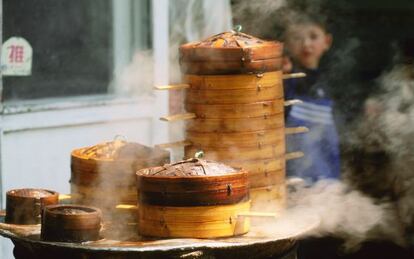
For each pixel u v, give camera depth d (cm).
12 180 670
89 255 404
